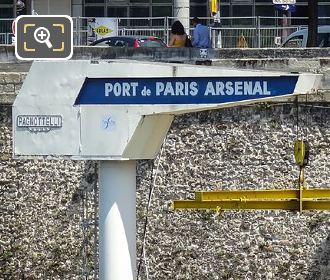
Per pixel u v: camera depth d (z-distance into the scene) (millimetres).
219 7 87500
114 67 28906
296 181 45000
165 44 69625
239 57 60875
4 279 46625
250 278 45062
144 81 28812
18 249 46500
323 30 66938
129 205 29750
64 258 46062
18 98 29328
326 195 35125
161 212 45531
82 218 45906
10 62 54250
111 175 29578
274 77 28422
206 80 28594
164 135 30172
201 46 63750
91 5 89000
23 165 46344
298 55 60125
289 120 45062
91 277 45562
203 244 45219
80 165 45969
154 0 89375
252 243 44938
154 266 45500
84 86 29109
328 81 45844
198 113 45406
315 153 44906
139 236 45469
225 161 45375
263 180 45219
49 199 46250
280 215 44781
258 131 45188
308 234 44719
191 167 45531
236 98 28531
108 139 29047
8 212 46531
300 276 44812
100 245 29844
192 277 45375
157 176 45531
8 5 87875
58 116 29219
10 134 46375
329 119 44844
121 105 28953
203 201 35312
